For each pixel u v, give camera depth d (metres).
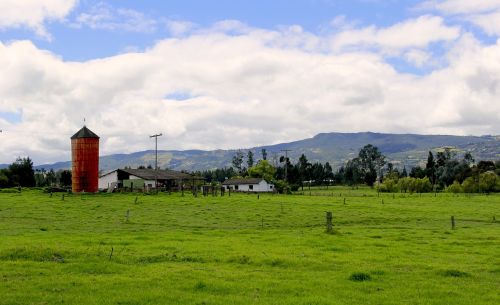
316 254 29.91
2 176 146.12
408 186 178.12
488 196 137.50
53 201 85.94
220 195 111.06
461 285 21.86
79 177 116.25
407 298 19.48
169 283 21.16
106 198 93.88
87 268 24.00
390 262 27.66
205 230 48.69
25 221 56.69
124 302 18.17
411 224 60.31
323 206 84.81
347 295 19.73
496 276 24.12
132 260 26.75
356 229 50.97
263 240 36.91
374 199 116.75
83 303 17.92
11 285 20.38
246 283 21.39
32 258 26.16
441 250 33.50
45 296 18.66
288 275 23.39
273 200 99.94
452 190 171.00
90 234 40.41
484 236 43.59
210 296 19.08
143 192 112.12
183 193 108.69
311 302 18.33
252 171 187.75
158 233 42.56
